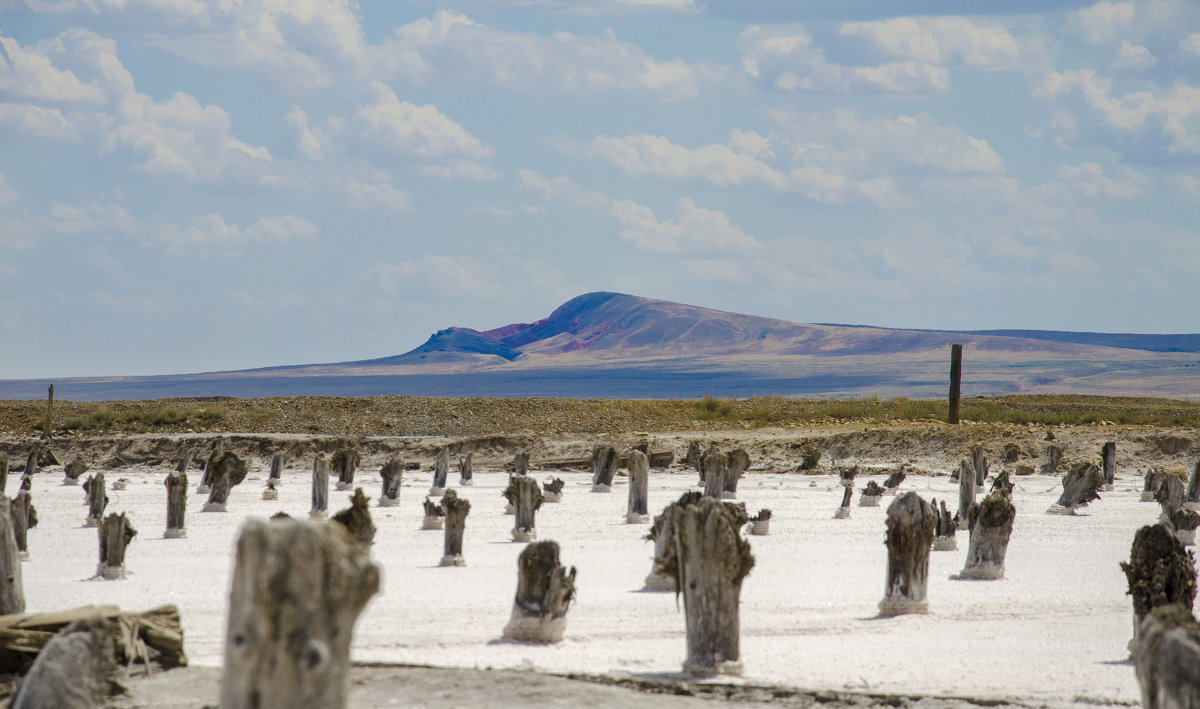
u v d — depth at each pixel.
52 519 93.12
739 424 189.50
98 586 54.78
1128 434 154.25
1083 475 96.94
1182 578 36.72
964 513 88.06
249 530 18.27
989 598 51.28
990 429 162.12
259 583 17.94
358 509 52.25
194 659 35.53
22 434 181.50
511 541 77.00
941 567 63.84
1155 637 22.27
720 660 33.56
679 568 34.78
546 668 34.41
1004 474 101.31
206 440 164.88
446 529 63.97
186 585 55.25
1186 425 181.38
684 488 124.94
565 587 39.97
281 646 17.88
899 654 37.72
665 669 34.53
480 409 194.75
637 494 90.31
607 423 187.00
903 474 120.94
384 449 165.38
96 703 25.33
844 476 118.62
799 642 40.03
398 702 27.84
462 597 51.12
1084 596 52.06
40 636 30.27
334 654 18.27
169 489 78.94
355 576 18.48
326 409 193.75
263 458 161.50
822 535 80.00
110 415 188.50
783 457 157.25
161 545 74.25
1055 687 32.44
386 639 39.97
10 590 37.19
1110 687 32.44
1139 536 37.59
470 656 36.53
